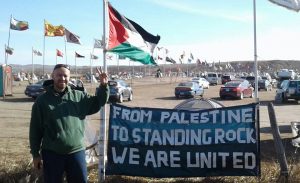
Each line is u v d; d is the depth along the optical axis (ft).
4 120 61.93
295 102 111.86
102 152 25.50
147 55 27.14
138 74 422.41
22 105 91.25
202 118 25.54
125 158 25.68
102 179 25.35
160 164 25.52
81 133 18.86
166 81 252.42
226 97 121.90
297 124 39.24
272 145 40.47
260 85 173.37
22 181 24.23
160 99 118.11
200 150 25.31
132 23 26.71
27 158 29.73
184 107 39.47
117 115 25.94
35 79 235.40
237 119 25.23
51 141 18.21
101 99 19.45
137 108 25.99
